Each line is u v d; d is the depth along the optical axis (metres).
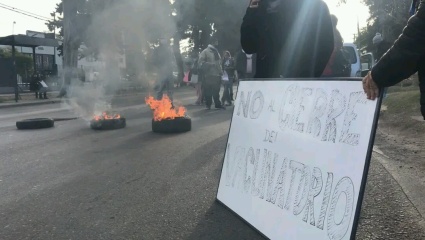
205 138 7.44
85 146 6.99
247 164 3.49
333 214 2.43
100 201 4.06
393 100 12.02
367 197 4.05
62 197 4.20
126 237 3.23
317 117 2.73
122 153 6.29
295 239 2.71
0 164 5.74
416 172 4.92
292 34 3.83
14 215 3.72
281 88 3.19
